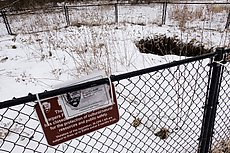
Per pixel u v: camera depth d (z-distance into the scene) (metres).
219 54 1.47
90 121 1.16
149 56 5.37
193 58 1.40
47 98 1.01
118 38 6.53
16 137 2.62
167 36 6.60
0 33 9.38
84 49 5.19
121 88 3.62
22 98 0.97
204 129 1.83
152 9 13.20
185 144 2.30
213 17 9.56
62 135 1.12
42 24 9.27
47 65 5.27
